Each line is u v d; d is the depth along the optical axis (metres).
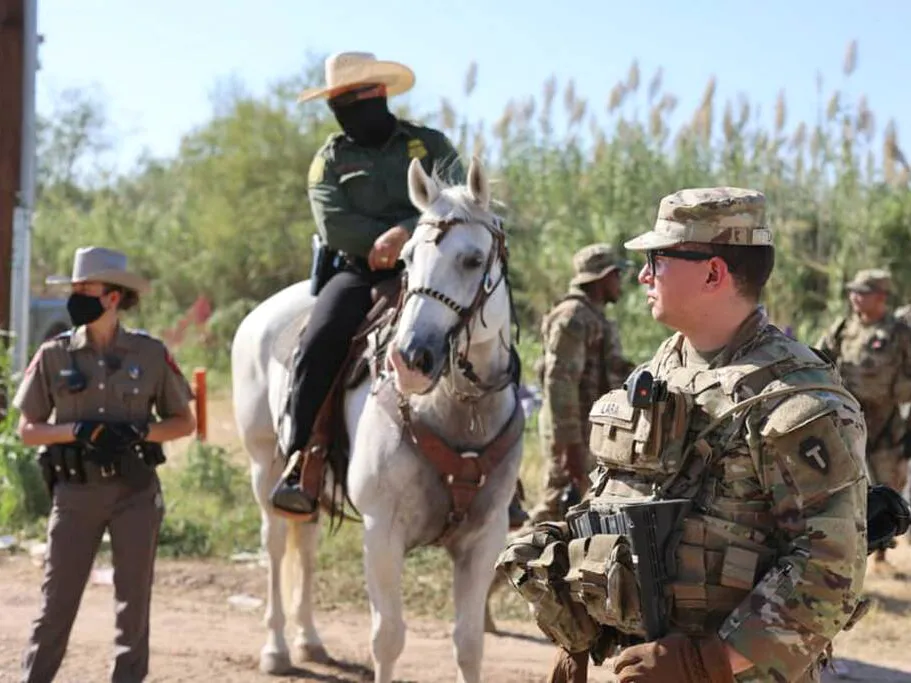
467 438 4.92
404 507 4.93
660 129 17.23
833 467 2.46
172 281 26.84
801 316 15.28
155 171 43.97
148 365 5.12
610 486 2.79
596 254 7.36
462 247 4.65
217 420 16.02
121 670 5.01
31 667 4.95
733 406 2.56
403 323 4.62
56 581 4.97
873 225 16.39
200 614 7.50
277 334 6.33
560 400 7.25
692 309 2.70
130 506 5.02
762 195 2.73
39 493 9.80
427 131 5.70
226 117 26.91
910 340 8.88
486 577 5.04
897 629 7.50
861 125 16.31
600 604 2.70
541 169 18.38
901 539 10.10
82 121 48.34
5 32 11.53
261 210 25.81
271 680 6.09
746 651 2.44
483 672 6.26
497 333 4.86
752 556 2.55
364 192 5.55
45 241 30.06
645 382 2.62
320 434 5.43
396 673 6.24
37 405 5.02
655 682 2.49
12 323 11.44
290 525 6.38
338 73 5.53
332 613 7.64
